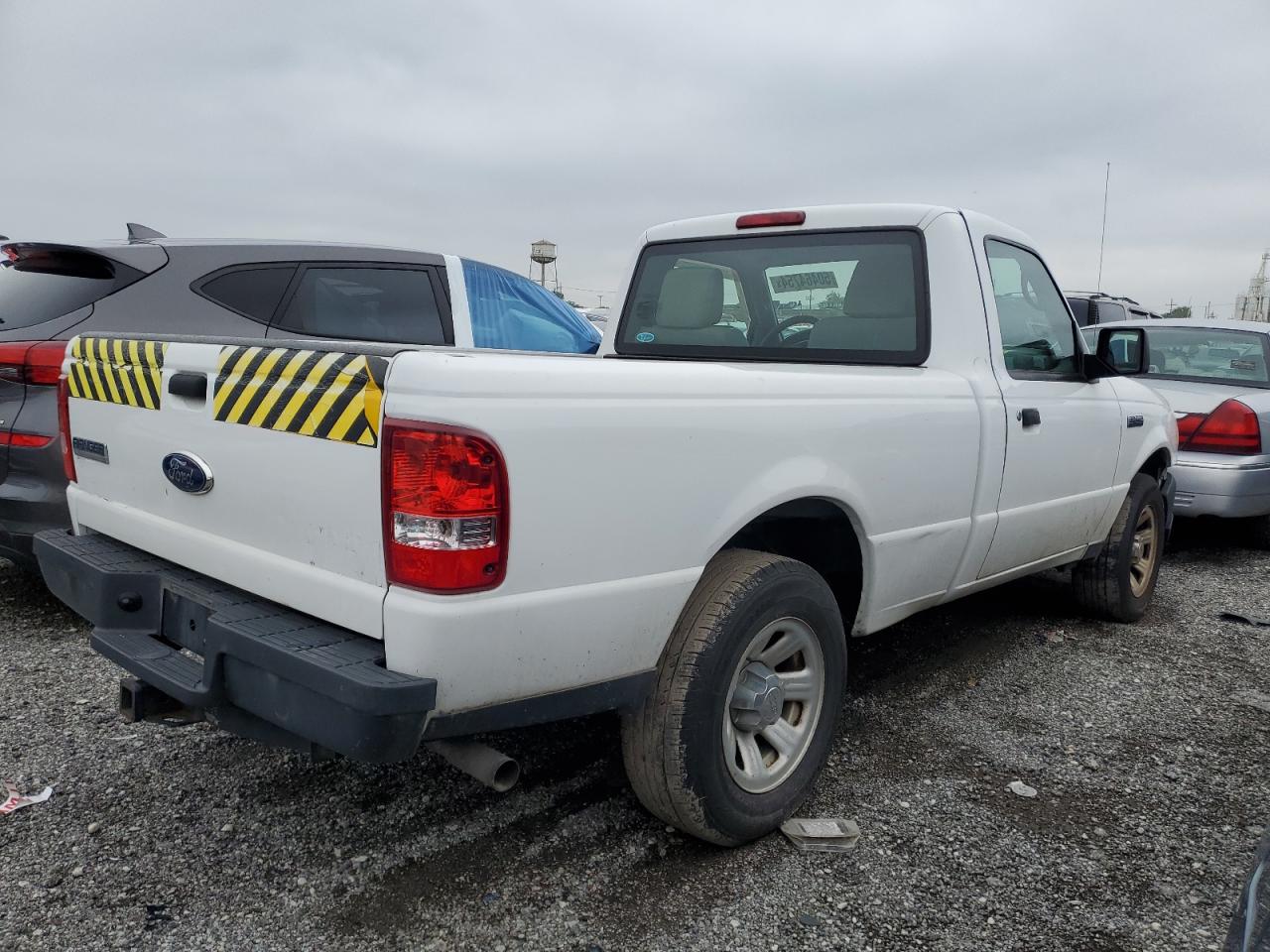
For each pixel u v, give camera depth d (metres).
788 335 3.83
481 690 2.08
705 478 2.44
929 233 3.53
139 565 2.71
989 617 5.10
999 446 3.50
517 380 2.05
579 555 2.18
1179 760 3.40
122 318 4.48
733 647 2.52
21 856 2.61
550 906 2.43
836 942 2.33
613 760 3.26
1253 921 1.71
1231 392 6.69
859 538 3.00
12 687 3.75
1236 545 7.35
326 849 2.68
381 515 2.02
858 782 3.15
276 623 2.23
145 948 2.25
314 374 2.16
